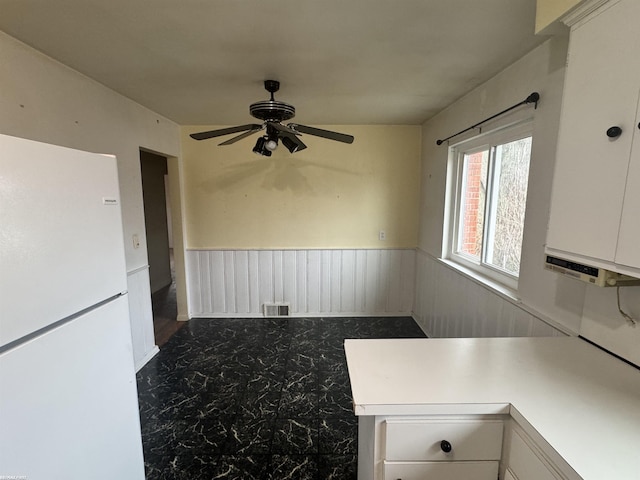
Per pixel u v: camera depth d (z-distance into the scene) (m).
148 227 5.09
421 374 1.16
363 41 1.70
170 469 1.76
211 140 3.68
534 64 1.78
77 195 1.02
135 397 1.33
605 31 1.02
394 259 3.90
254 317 3.96
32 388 0.87
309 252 3.86
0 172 0.78
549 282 1.66
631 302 1.21
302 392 2.46
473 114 2.48
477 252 2.69
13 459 0.83
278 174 3.75
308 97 2.67
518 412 0.96
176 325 3.74
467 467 1.06
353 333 3.52
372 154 3.73
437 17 1.47
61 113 1.98
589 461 0.78
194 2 1.36
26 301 0.85
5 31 1.59
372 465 1.11
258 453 1.87
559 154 1.23
